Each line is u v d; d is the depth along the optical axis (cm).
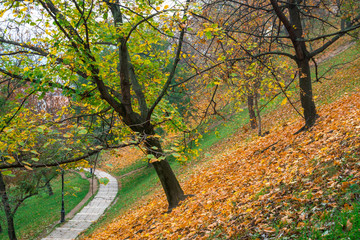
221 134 2411
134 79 872
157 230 738
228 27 694
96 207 2292
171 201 930
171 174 927
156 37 674
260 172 795
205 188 999
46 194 3170
